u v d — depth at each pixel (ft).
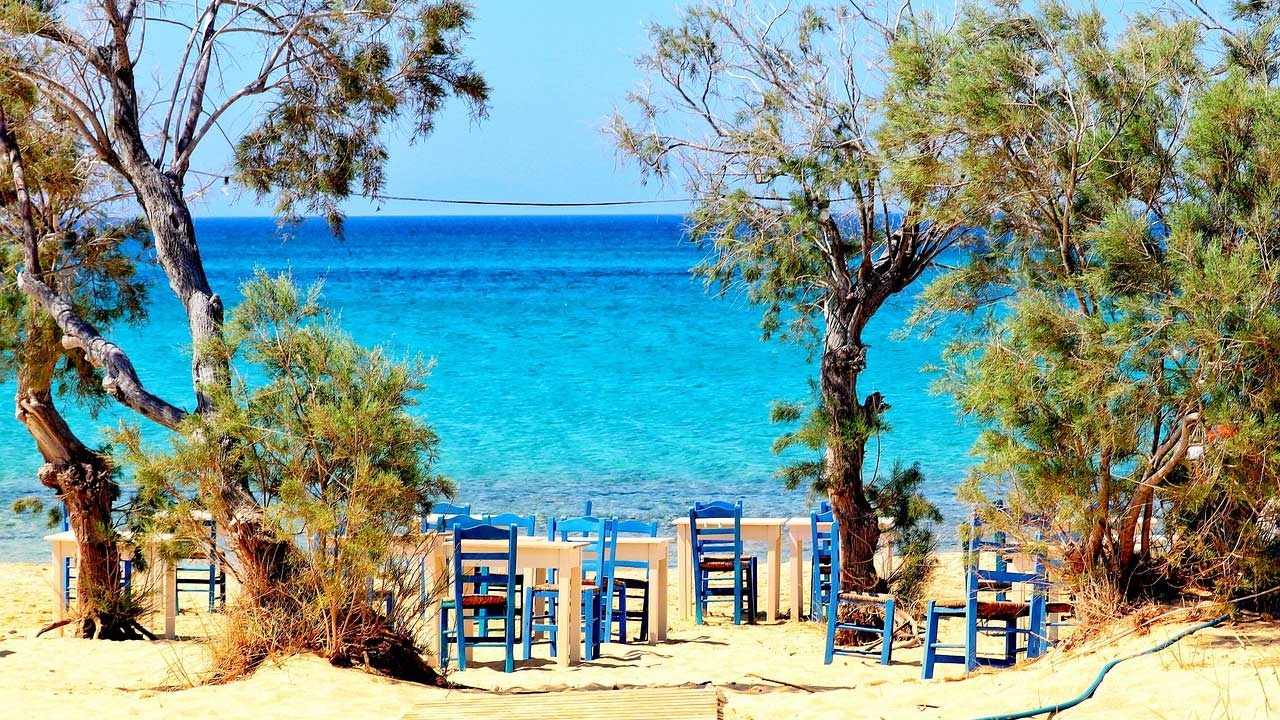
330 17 43.98
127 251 52.16
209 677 35.68
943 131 37.96
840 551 49.65
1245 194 35.04
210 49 43.88
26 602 56.75
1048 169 37.47
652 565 57.52
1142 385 34.14
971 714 28.63
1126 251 34.19
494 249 446.60
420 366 37.96
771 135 46.75
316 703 31.32
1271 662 29.68
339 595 35.42
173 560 39.22
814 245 50.60
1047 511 37.09
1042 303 35.42
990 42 39.65
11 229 48.60
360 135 48.49
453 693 33.06
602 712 30.30
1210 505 36.52
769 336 58.03
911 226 49.16
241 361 37.68
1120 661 31.60
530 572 47.11
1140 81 36.94
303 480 36.32
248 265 339.57
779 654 44.86
